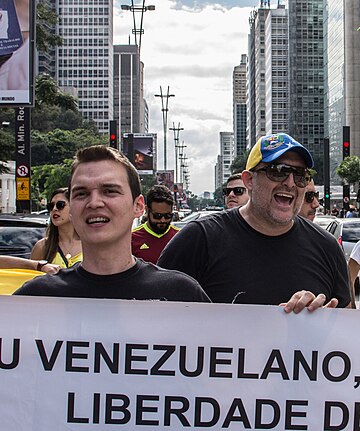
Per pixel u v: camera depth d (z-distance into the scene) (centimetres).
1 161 3112
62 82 17200
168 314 270
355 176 5409
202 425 269
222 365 271
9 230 845
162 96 6200
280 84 15100
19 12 1739
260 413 270
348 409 270
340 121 11444
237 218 349
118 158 279
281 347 271
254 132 18650
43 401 268
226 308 271
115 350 269
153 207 632
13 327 269
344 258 358
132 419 268
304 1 14788
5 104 1750
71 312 270
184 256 346
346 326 272
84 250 279
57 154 7925
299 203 343
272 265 335
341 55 11244
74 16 17138
